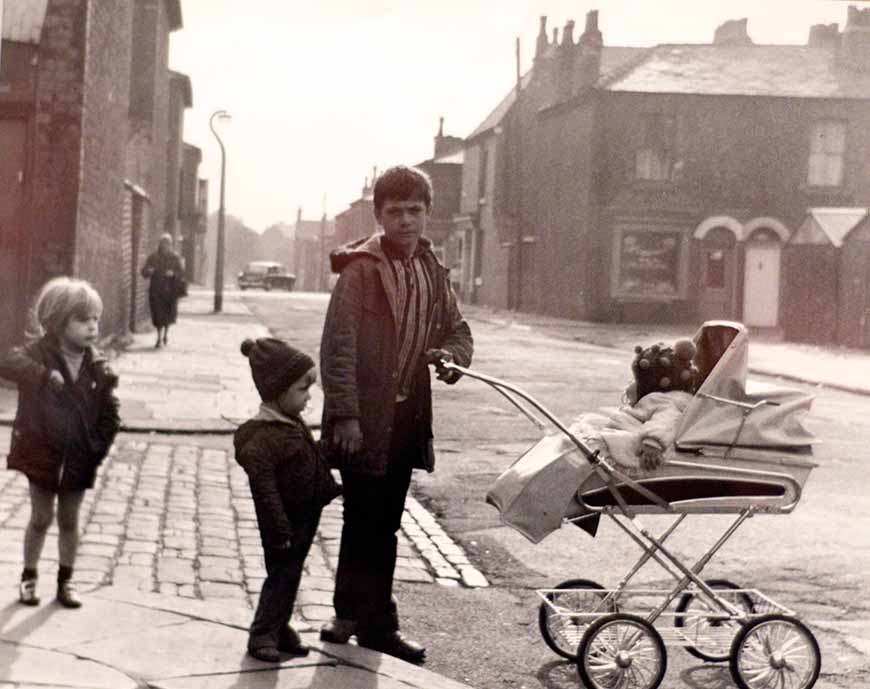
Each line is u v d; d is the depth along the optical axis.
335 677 4.84
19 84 15.05
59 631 5.18
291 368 4.80
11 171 15.14
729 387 5.25
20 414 5.43
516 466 5.32
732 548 8.04
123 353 20.86
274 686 4.69
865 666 5.66
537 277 47.88
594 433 5.24
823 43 46.41
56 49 15.07
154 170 33.28
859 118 41.41
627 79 41.44
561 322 40.94
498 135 51.16
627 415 5.39
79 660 4.83
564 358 24.47
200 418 12.93
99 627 5.26
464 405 15.98
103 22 16.95
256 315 38.28
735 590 5.47
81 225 15.55
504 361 23.22
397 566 7.30
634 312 41.16
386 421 5.06
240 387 16.58
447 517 8.89
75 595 5.58
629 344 29.78
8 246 15.18
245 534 7.75
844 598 6.86
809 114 41.28
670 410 5.27
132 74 31.61
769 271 41.22
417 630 6.05
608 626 5.13
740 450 5.24
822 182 41.59
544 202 47.25
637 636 5.15
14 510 7.93
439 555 7.64
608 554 7.80
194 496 8.91
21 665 4.73
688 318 41.34
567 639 5.61
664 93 40.94
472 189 58.75
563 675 5.46
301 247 139.62
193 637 5.20
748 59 43.00
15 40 14.84
